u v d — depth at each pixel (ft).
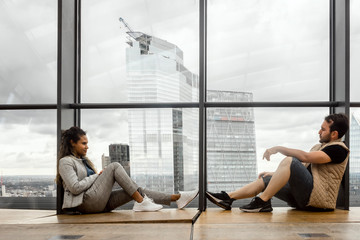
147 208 10.02
